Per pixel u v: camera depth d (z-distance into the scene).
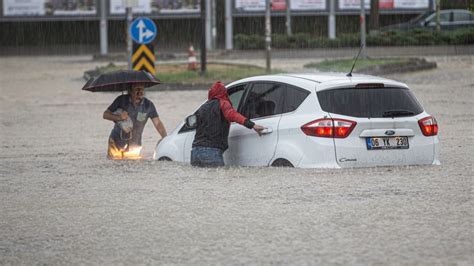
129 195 23.33
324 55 102.62
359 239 17.42
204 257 16.34
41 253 17.05
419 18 115.69
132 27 62.22
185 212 20.67
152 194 23.33
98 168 29.16
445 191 22.67
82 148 37.44
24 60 113.25
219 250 16.84
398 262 15.57
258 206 21.09
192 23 143.88
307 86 25.97
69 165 30.39
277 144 26.36
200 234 18.27
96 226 19.41
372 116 25.61
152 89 67.81
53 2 134.00
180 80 70.31
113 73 31.25
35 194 24.00
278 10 132.12
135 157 32.34
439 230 18.12
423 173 25.34
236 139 27.88
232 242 17.47
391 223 18.88
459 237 17.45
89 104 58.34
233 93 28.66
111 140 32.09
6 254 17.02
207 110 27.75
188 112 51.66
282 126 26.23
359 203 21.17
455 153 31.45
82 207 21.80
